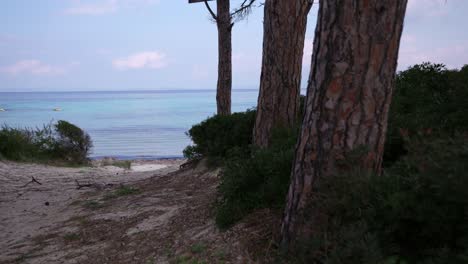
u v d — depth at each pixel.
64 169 15.64
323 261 3.13
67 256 5.55
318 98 3.73
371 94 3.58
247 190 5.31
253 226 4.75
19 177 12.33
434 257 2.90
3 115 92.69
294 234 3.87
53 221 7.39
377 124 3.64
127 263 4.95
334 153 3.67
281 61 7.70
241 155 6.57
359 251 2.90
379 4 3.46
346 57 3.55
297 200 3.89
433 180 2.84
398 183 3.24
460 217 2.83
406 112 6.51
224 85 13.97
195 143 10.73
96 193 9.43
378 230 3.16
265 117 7.84
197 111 110.88
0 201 9.16
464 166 2.71
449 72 7.04
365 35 3.50
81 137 19.56
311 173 3.79
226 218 5.08
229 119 9.99
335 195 3.47
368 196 3.27
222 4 13.68
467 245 2.70
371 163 3.67
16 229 7.13
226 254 4.36
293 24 7.65
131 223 6.44
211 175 8.89
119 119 81.31
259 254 4.17
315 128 3.76
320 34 3.71
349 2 3.50
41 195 9.77
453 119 5.17
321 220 3.61
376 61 3.53
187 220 5.88
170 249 5.03
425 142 3.31
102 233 6.27
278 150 5.73
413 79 7.30
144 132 54.91
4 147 16.14
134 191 8.94
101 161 22.00
